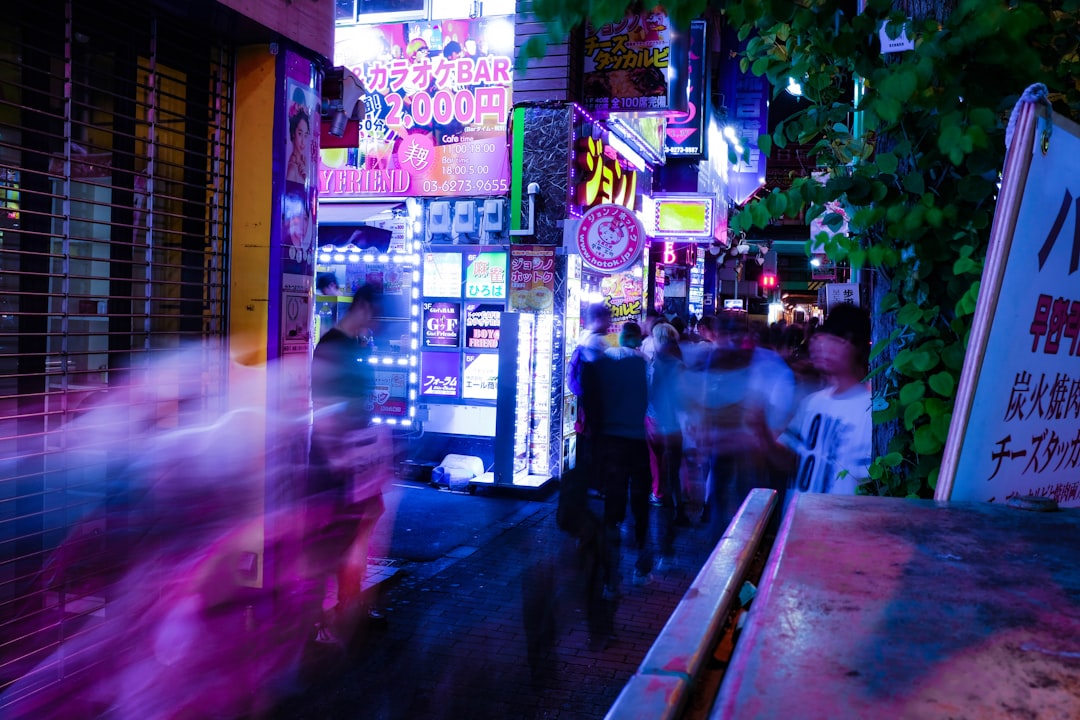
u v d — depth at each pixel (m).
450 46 10.95
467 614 5.95
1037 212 1.97
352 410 5.47
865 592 1.20
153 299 4.43
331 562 5.46
